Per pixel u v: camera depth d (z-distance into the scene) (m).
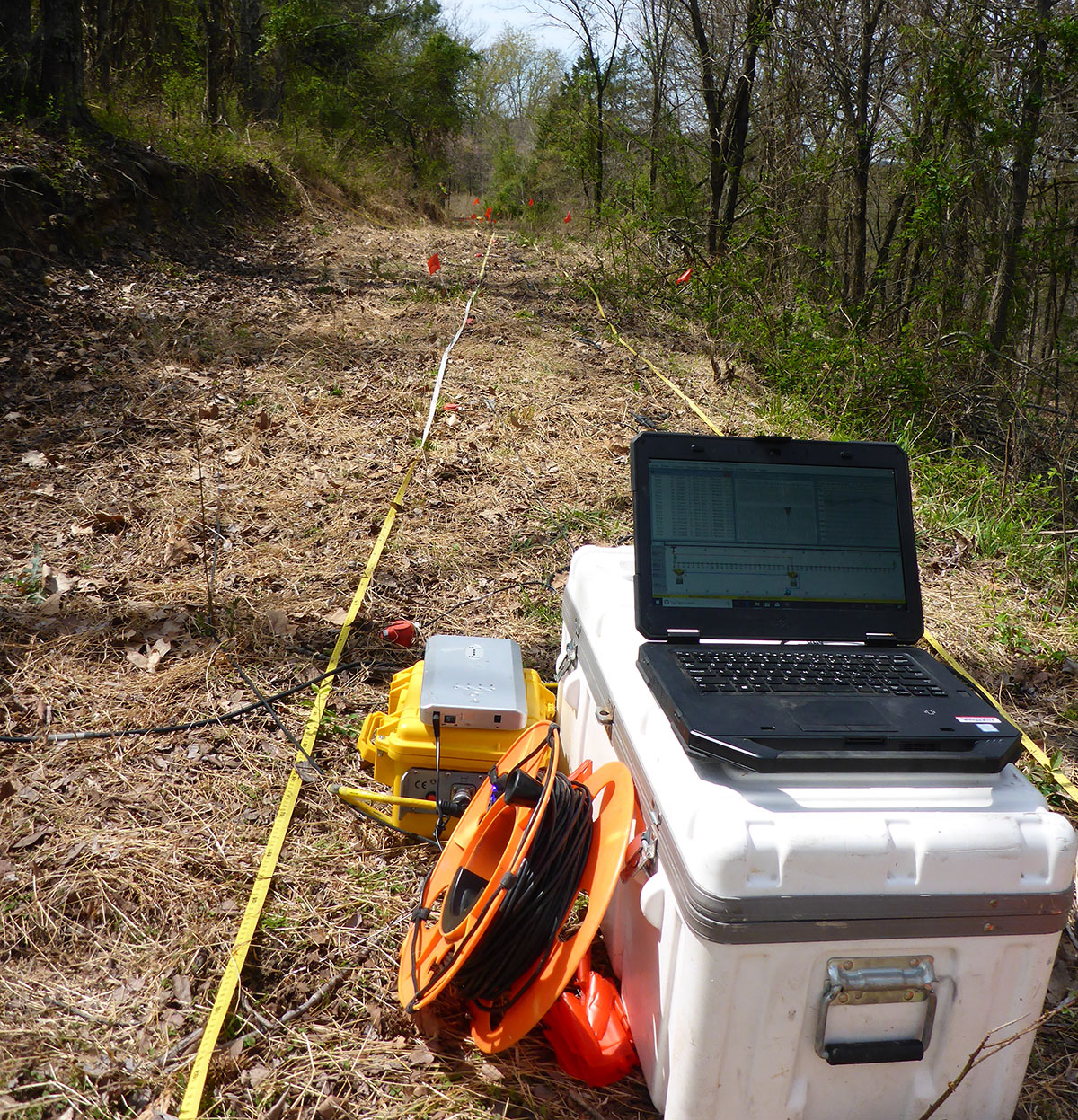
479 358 7.47
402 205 17.61
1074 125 8.48
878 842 1.66
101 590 3.94
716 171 11.71
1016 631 4.17
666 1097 1.86
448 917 2.11
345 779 3.01
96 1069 2.00
